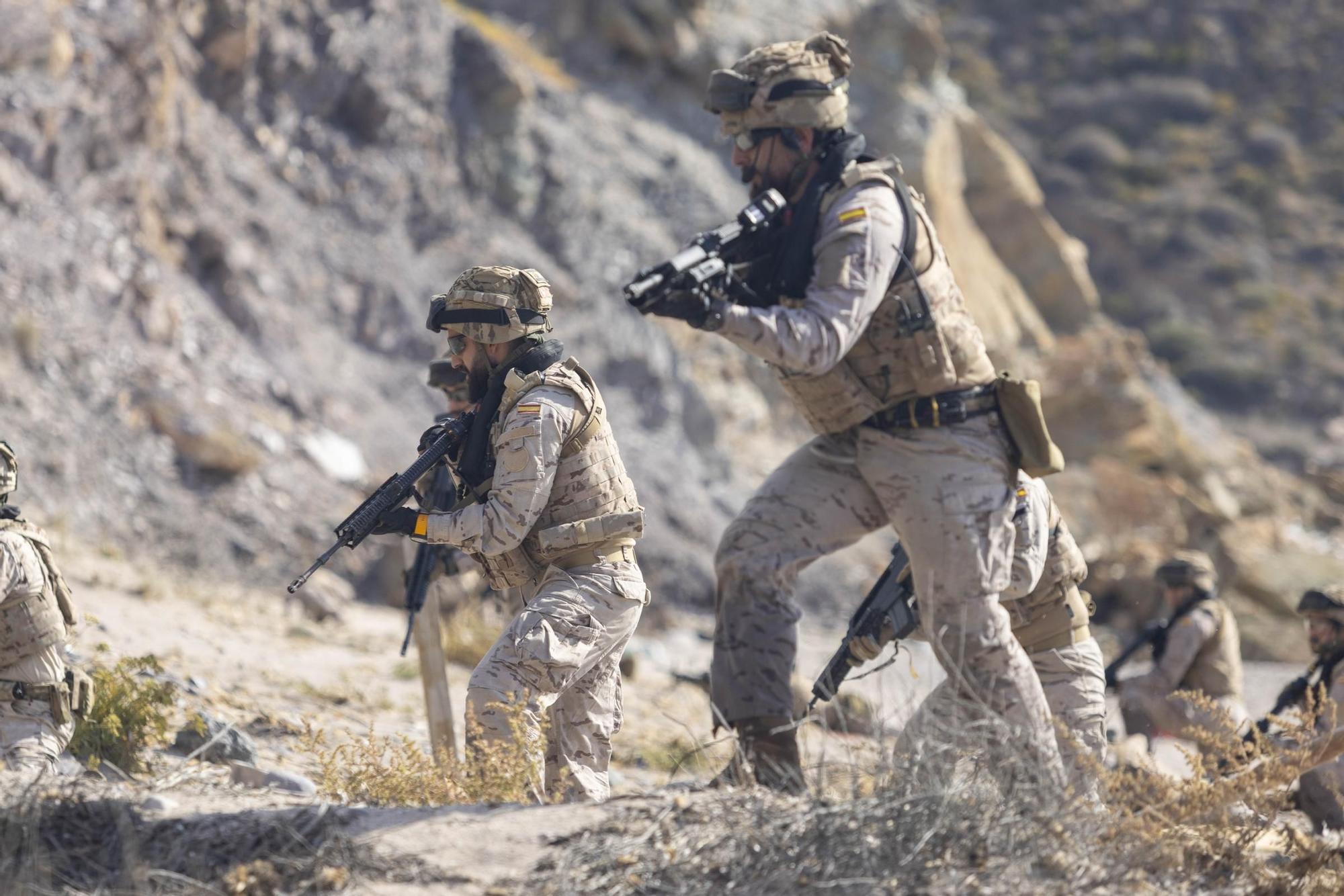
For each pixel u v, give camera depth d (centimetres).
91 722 1277
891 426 1041
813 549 1059
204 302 3894
